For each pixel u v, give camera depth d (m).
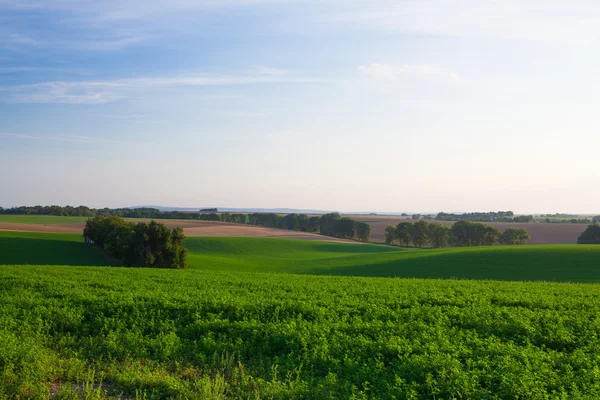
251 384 10.99
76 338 15.15
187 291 23.23
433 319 17.12
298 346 13.70
